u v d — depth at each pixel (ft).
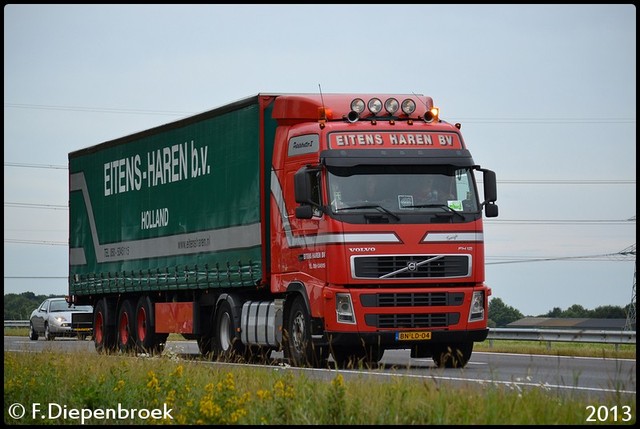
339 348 118.42
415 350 118.52
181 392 75.05
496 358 132.87
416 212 109.60
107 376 86.53
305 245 112.68
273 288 119.14
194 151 139.23
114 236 164.14
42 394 82.64
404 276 108.68
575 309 499.10
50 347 138.10
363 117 114.73
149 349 153.58
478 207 111.75
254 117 122.83
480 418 58.13
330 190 108.99
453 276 109.91
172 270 144.77
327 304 108.47
